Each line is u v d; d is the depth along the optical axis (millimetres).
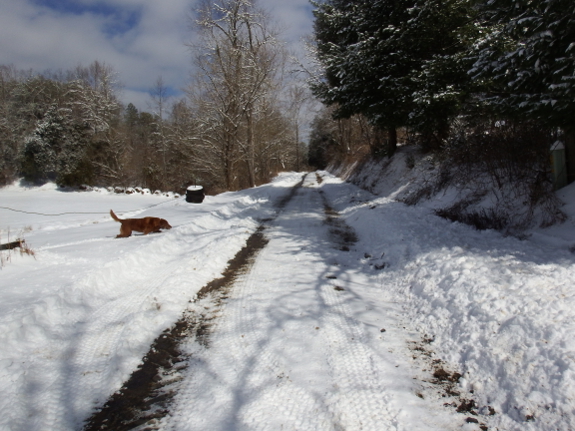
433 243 6840
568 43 5996
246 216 13172
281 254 8062
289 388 3365
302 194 21812
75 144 29469
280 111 37312
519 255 5484
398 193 14703
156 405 3189
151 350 4125
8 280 5805
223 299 5582
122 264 6594
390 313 5012
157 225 9891
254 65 26688
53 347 4059
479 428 2848
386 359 3834
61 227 12773
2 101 35312
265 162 41281
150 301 5289
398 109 14789
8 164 29688
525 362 3209
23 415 2992
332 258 7695
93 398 3287
